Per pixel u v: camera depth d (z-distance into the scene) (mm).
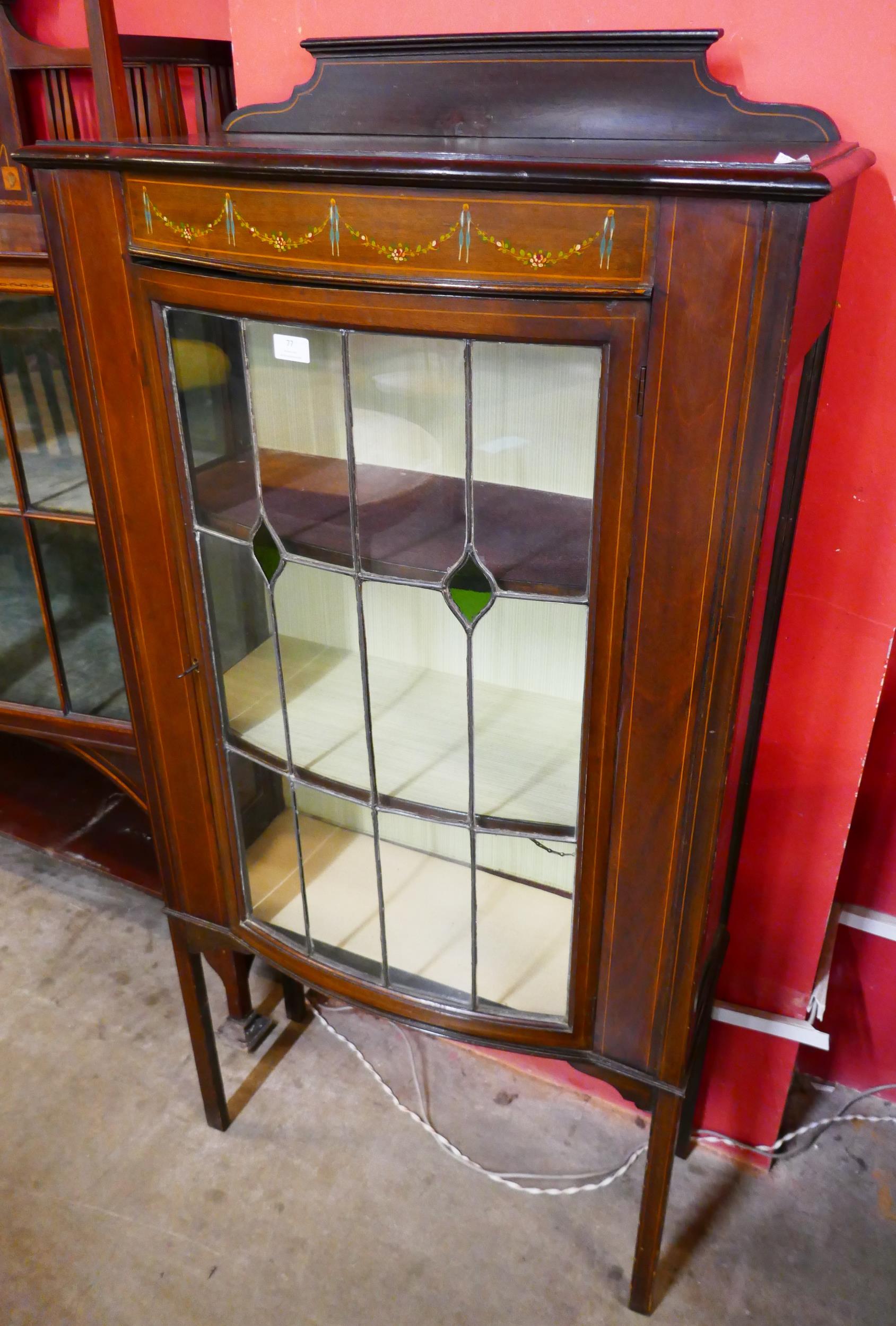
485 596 867
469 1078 1574
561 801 942
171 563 1015
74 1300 1265
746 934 1310
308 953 1170
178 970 1326
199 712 1096
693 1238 1342
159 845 1227
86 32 1312
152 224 845
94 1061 1578
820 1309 1259
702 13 921
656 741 864
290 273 792
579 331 730
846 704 1133
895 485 1016
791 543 1043
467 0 1002
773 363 689
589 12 959
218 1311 1254
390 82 1042
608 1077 1080
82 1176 1410
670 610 804
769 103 916
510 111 1003
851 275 949
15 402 1229
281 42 1107
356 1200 1386
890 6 852
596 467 775
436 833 1020
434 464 837
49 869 1970
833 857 1219
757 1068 1381
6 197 1311
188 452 943
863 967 1430
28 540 1320
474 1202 1386
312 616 961
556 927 1016
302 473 889
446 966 1085
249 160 760
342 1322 1243
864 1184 1414
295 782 1062
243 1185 1402
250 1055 1591
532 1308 1259
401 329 778
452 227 726
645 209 675
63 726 1467
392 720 977
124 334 911
